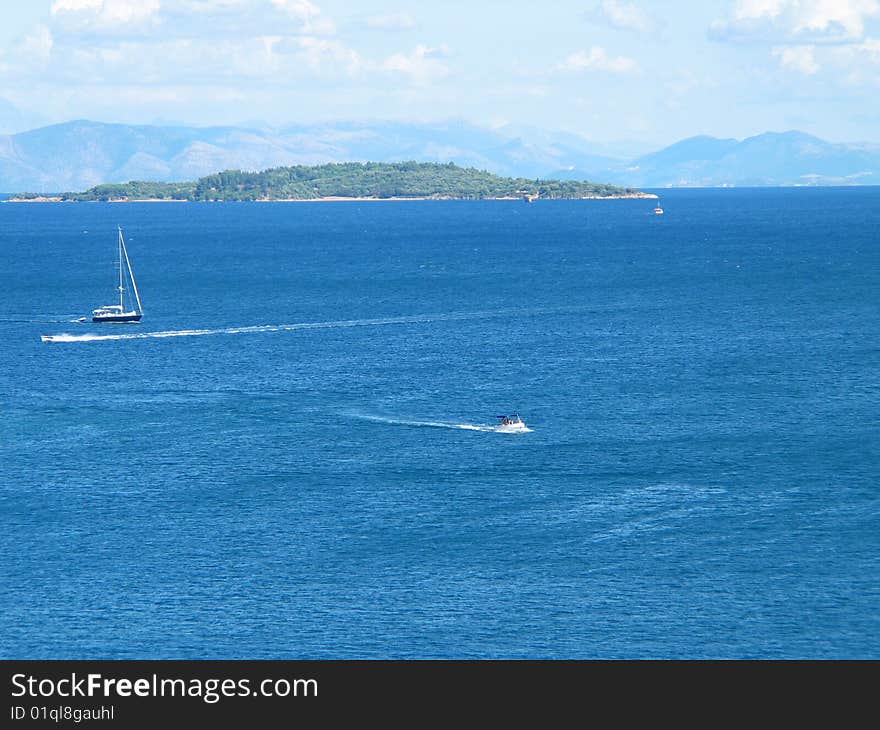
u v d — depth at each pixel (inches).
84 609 4458.7
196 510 5457.7
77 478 5949.8
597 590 4559.5
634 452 6299.2
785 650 4148.6
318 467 6092.5
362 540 5068.9
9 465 6181.1
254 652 4178.2
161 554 4945.9
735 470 5959.6
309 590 4594.0
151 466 6141.7
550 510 5393.7
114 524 5290.4
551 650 4168.3
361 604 4478.3
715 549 4916.3
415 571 4744.1
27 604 4495.6
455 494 5634.8
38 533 5191.9
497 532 5132.9
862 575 4658.0
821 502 5467.5
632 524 5206.7
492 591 4562.0
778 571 4699.8
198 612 4434.1
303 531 5182.1
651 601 4466.0
